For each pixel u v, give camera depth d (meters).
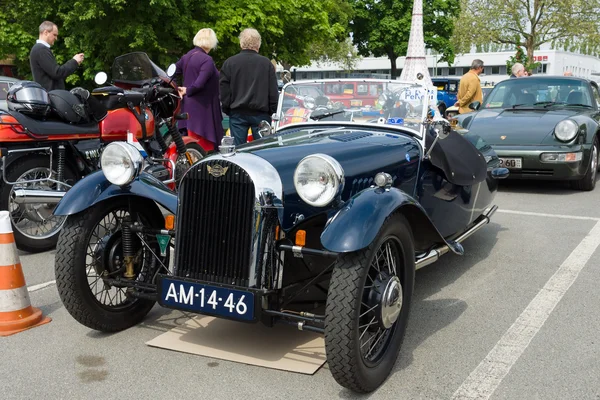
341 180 2.92
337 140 3.73
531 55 31.03
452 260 5.25
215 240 3.13
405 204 3.08
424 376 3.18
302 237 3.06
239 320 3.04
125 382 3.11
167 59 15.12
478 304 4.21
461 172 4.38
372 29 38.88
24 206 5.38
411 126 4.20
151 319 3.94
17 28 15.82
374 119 4.31
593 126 7.97
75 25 14.84
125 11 14.45
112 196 3.55
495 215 6.87
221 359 3.35
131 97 5.56
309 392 3.01
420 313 4.05
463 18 31.67
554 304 4.18
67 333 3.73
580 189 8.25
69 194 3.51
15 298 3.80
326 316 2.83
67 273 3.44
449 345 3.55
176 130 5.67
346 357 2.81
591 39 29.77
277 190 3.08
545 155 7.62
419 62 13.91
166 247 3.57
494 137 7.94
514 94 9.15
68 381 3.12
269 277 3.09
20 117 5.19
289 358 3.33
